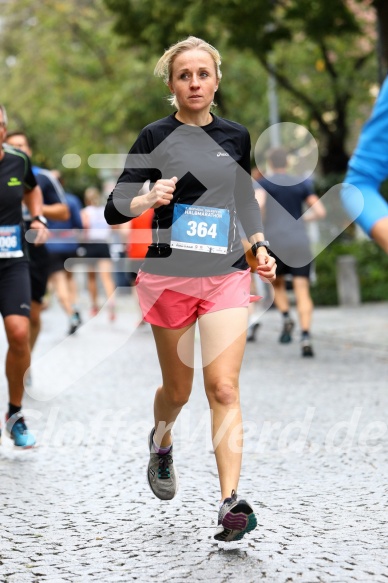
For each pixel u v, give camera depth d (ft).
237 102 193.98
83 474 43.29
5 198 47.70
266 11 123.44
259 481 40.78
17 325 47.55
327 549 30.89
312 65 173.47
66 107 234.79
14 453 48.14
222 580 28.32
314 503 36.81
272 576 28.45
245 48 129.59
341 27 125.49
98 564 30.37
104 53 223.10
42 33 232.12
